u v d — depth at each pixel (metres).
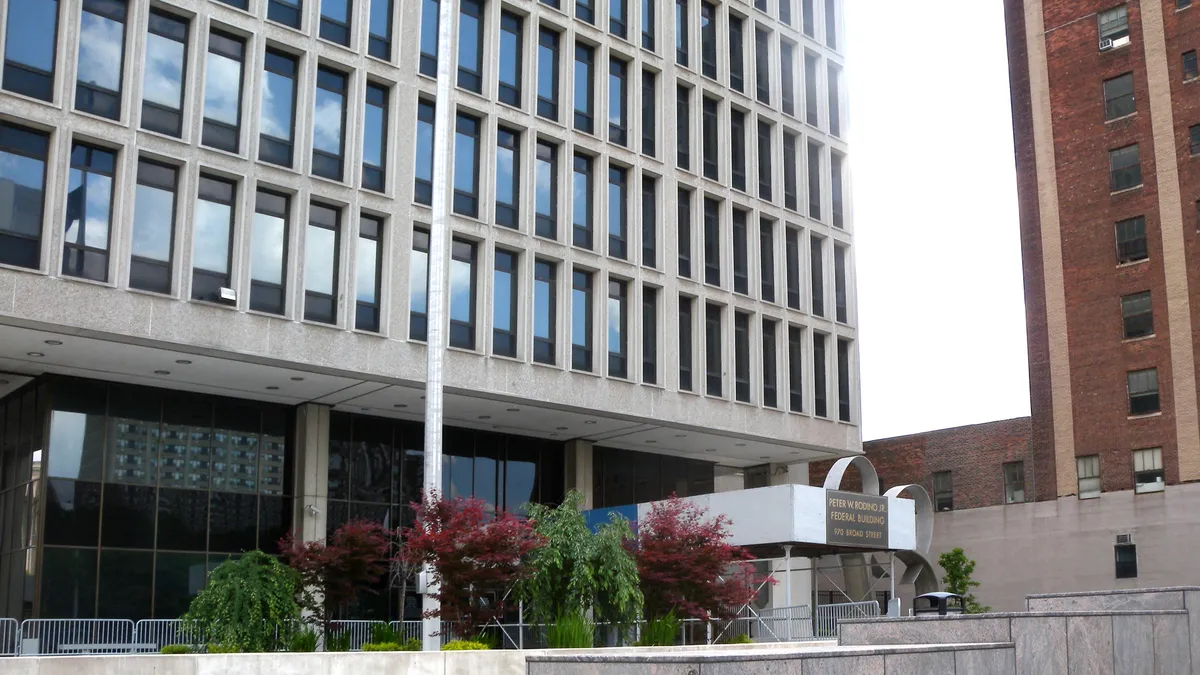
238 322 31.19
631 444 44.94
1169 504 50.97
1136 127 54.94
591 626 27.48
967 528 57.72
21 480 32.94
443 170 28.58
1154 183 53.94
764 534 34.69
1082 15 57.62
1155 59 54.69
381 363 33.72
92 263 29.50
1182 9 54.06
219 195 31.97
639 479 46.53
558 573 28.41
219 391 35.00
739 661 10.43
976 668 13.34
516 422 40.31
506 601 28.31
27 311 27.83
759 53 46.78
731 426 42.47
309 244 33.38
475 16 37.97
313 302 33.22
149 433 33.91
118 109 30.47
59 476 31.98
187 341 30.19
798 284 46.62
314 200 33.59
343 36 34.81
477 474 41.38
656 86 42.56
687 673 10.26
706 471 49.66
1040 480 55.34
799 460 49.50
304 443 36.41
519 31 39.09
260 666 21.83
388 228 34.62
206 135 31.88
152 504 33.47
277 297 32.62
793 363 46.09
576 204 39.75
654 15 42.97
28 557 31.67
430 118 36.50
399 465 39.25
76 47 29.52
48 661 19.98
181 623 28.08
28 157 28.97
